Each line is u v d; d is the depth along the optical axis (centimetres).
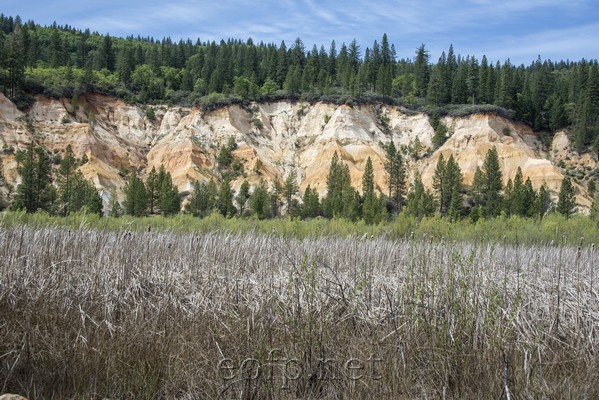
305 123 7731
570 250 1398
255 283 732
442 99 8244
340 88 8769
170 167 6675
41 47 9806
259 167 6700
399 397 485
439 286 616
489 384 492
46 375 517
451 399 489
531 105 8212
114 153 6600
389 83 8206
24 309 632
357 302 621
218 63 9156
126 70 8644
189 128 7144
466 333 546
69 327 607
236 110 7619
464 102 8450
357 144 7138
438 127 7338
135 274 841
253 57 9706
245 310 647
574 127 8031
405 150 7288
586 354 570
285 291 661
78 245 981
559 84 9988
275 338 562
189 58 10712
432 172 6800
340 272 895
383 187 6425
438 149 7200
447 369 513
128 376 521
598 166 7331
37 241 949
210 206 5272
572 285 808
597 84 8219
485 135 7144
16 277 720
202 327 610
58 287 723
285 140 7594
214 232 1447
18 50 7081
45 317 614
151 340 571
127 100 7812
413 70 10625
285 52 10131
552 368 534
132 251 959
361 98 7856
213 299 711
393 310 617
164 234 1309
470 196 6000
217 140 7119
